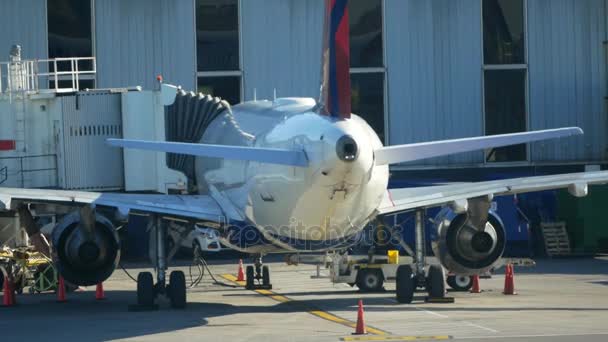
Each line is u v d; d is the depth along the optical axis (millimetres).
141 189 104812
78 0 131875
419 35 135750
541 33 137375
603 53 138125
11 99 108438
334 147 59594
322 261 94750
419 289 80875
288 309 68750
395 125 135625
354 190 61062
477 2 135875
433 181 134500
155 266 70812
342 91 61500
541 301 71875
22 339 55812
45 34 131375
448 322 58906
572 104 138000
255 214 68250
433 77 135875
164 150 58344
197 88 133000
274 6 133250
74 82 118875
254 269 95188
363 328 54344
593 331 54188
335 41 61625
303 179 61656
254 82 133500
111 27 132000
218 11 133125
